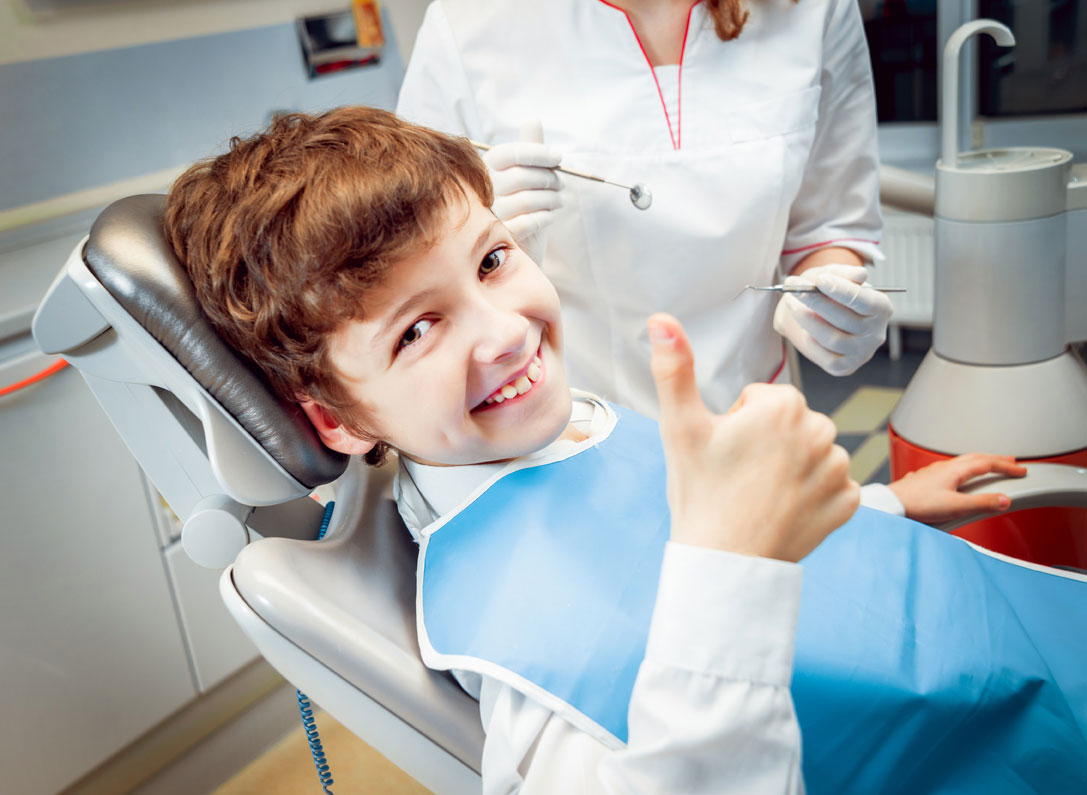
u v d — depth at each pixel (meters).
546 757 0.62
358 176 0.65
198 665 1.83
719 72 1.10
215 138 2.38
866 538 0.84
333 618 0.70
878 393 3.07
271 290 0.66
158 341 0.71
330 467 0.77
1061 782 0.74
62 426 1.62
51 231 2.08
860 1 3.17
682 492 0.54
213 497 0.81
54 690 1.62
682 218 1.10
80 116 2.12
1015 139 3.06
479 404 0.72
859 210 1.22
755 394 0.54
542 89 1.13
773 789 0.51
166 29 2.26
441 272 0.67
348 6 2.66
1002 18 2.97
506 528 0.74
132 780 1.77
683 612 0.53
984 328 1.15
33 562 1.59
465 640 0.68
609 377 1.20
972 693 0.74
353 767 1.83
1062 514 1.07
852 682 0.71
